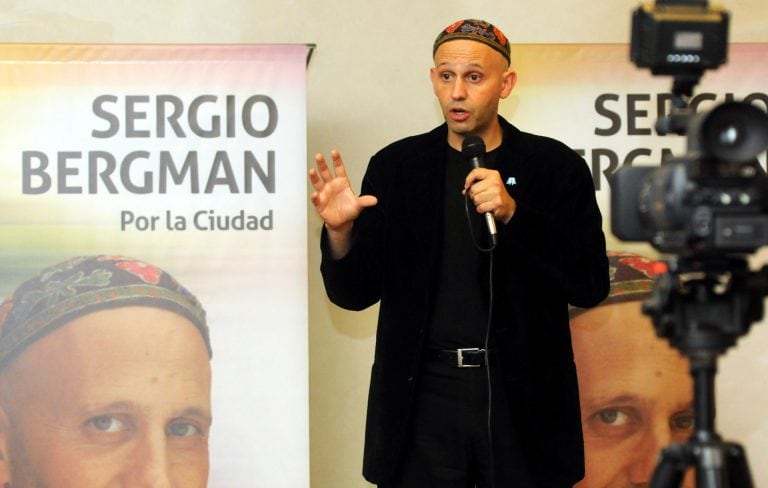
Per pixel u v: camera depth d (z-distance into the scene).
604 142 4.21
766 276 2.49
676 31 2.56
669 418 4.18
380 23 4.69
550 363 3.38
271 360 3.79
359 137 4.67
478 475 3.38
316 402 4.65
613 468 4.17
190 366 3.76
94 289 3.73
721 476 2.40
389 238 3.46
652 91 4.21
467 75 3.42
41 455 3.71
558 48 4.22
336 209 3.30
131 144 3.76
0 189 3.72
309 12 4.66
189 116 3.77
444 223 3.42
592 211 3.50
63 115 3.74
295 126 3.80
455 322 3.33
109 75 3.75
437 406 3.33
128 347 3.74
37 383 3.71
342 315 4.66
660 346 4.19
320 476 4.64
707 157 2.35
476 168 3.19
